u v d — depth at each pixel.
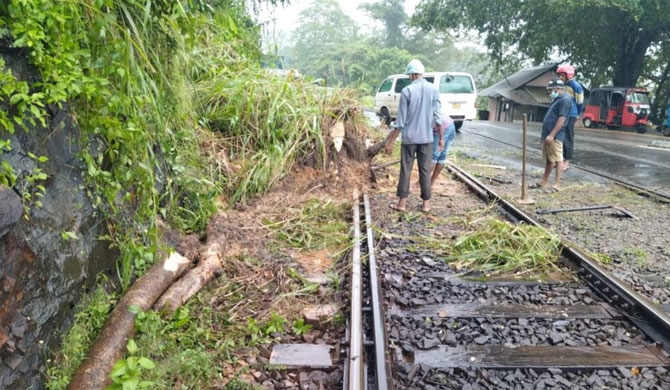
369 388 3.22
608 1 23.64
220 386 3.26
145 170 3.82
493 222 6.07
